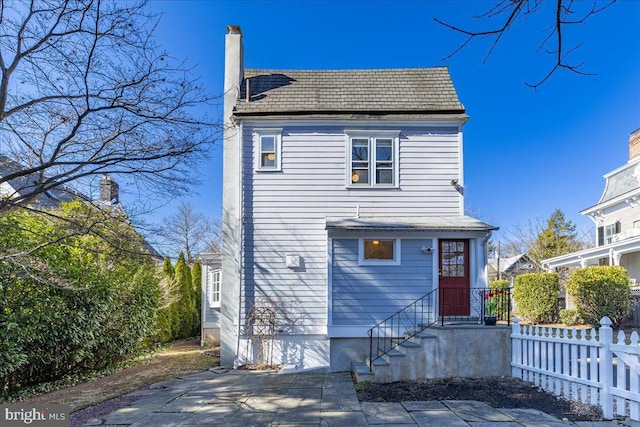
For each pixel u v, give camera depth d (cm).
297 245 951
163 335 1386
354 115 974
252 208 962
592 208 1998
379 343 884
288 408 571
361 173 981
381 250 915
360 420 507
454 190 966
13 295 677
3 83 515
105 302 857
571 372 577
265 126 984
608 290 1156
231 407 580
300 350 916
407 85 1080
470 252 928
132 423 512
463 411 529
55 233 749
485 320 795
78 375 810
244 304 934
